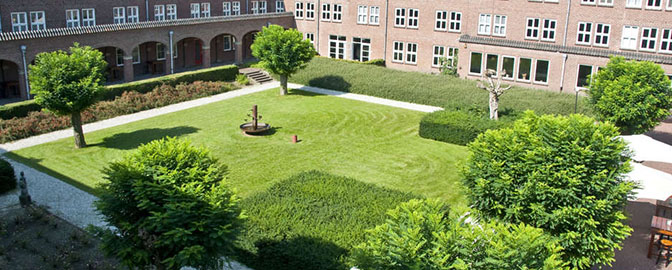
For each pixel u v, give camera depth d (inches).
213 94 1627.7
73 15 1688.0
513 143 649.6
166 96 1514.5
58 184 964.0
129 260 569.3
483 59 1788.9
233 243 586.9
